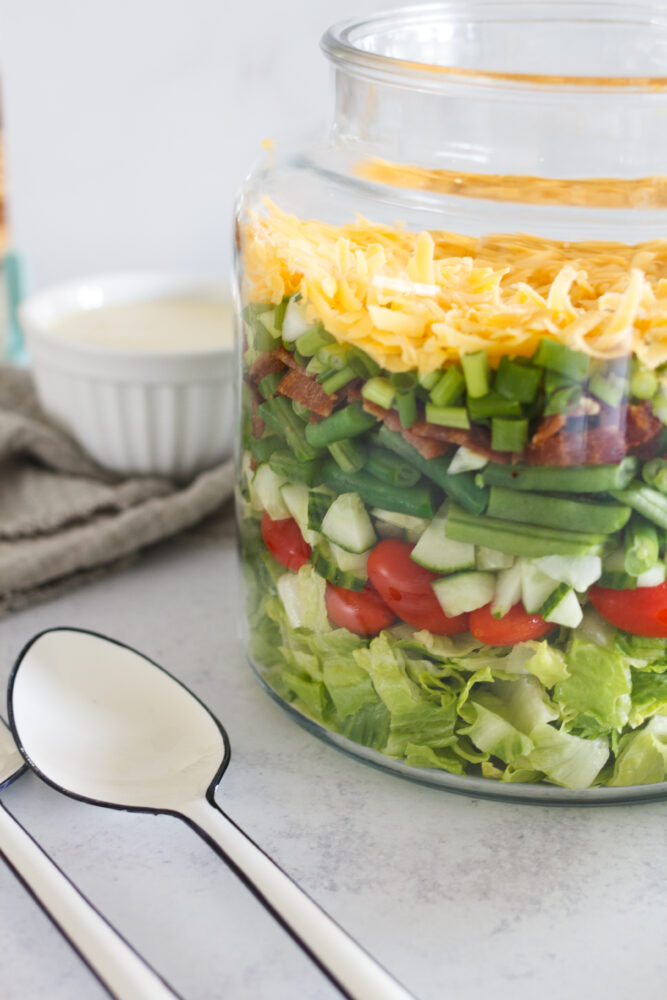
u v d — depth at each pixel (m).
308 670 0.71
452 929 0.66
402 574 0.67
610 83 0.65
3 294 1.17
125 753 0.71
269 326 0.69
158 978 0.61
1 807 0.67
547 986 0.64
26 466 0.92
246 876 0.64
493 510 0.65
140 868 0.68
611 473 0.64
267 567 0.73
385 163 0.70
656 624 0.66
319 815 0.70
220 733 0.71
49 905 0.63
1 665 0.78
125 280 0.98
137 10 1.04
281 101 1.02
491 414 0.64
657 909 0.67
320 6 0.98
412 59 0.74
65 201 1.16
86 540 0.84
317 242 0.68
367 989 0.60
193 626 0.82
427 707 0.68
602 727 0.68
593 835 0.70
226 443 0.93
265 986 0.64
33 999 0.63
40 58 1.10
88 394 0.90
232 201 1.08
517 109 0.68
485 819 0.71
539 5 0.75
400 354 0.65
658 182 0.69
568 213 0.67
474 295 0.65
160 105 1.07
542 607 0.66
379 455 0.66
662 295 0.65
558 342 0.63
